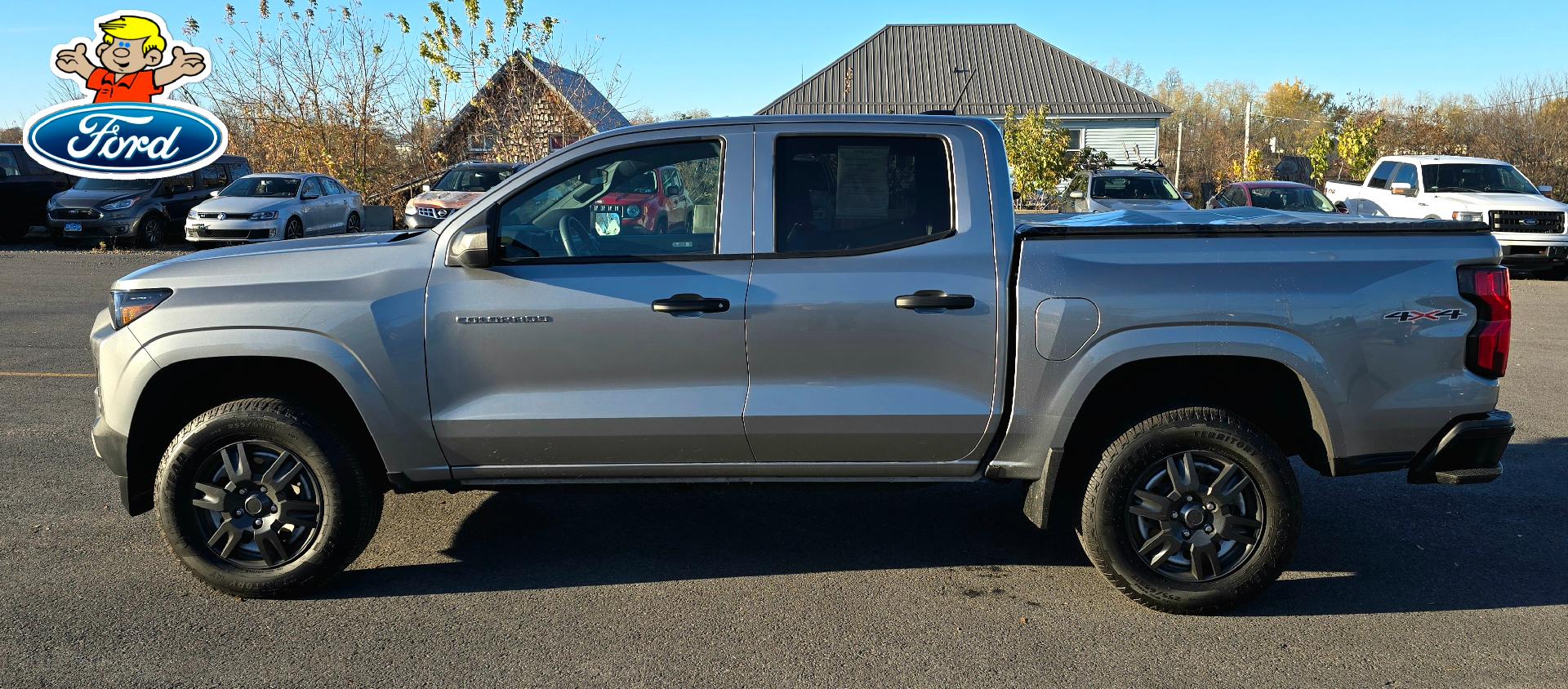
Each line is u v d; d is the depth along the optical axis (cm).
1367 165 2750
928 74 3500
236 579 409
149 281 404
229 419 399
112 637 379
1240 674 355
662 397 399
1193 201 2292
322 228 2097
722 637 383
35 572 436
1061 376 392
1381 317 389
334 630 387
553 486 418
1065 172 2652
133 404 400
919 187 404
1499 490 560
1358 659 367
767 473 414
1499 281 394
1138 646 377
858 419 398
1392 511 527
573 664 361
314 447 400
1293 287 387
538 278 398
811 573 446
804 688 344
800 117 411
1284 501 392
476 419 400
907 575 445
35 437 641
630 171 409
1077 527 414
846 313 393
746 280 396
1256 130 6172
